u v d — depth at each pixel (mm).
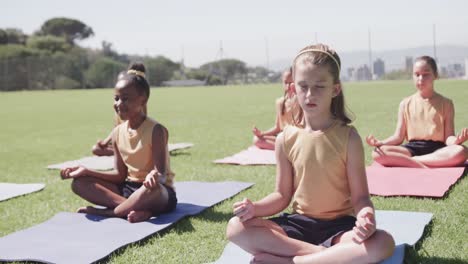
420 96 6941
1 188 6691
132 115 5152
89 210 5094
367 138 6809
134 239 4273
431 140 6809
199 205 5328
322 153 3541
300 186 3627
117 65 49312
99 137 12547
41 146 11203
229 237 3531
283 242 3424
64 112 21422
